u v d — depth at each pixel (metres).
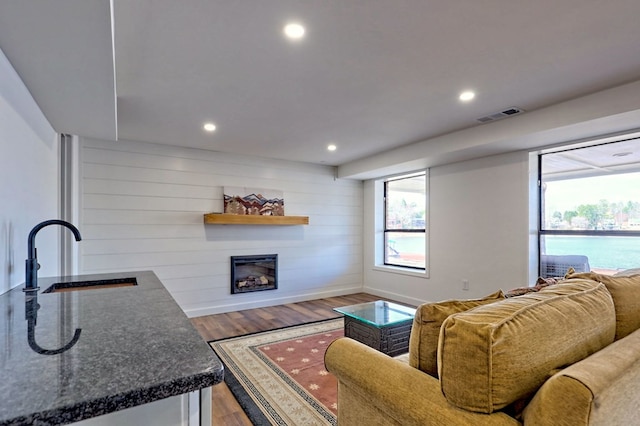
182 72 2.36
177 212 4.43
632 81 2.54
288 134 3.92
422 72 2.39
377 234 5.99
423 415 1.06
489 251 4.16
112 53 1.50
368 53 2.13
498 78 2.49
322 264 5.71
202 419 0.76
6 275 1.60
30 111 1.97
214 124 3.52
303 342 3.52
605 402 0.79
